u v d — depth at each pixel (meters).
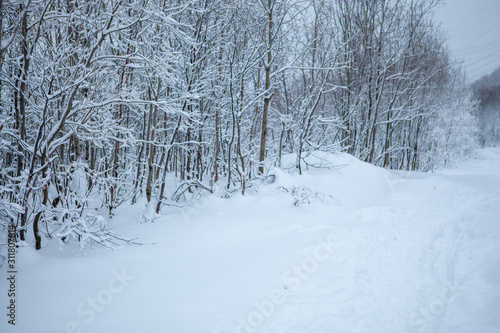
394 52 17.00
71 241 6.46
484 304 3.28
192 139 12.01
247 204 8.98
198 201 9.25
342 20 16.27
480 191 11.18
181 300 4.19
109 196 8.44
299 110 11.91
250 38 10.25
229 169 10.38
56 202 6.72
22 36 5.58
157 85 8.78
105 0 6.08
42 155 5.98
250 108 13.64
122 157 10.48
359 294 4.10
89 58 5.82
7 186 5.72
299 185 10.33
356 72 16.42
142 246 6.42
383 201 10.30
